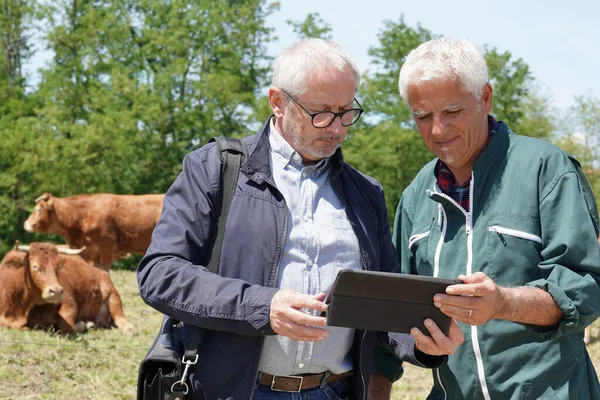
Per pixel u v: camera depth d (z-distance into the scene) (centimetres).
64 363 757
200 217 275
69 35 3388
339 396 294
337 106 277
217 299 256
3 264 921
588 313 276
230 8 3494
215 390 271
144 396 273
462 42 304
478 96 301
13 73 4041
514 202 304
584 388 300
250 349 269
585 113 2808
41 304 923
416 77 301
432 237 330
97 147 3200
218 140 290
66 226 1533
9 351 777
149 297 268
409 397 702
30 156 3127
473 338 307
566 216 289
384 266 312
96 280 1019
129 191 3375
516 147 311
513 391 301
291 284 277
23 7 3744
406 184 3053
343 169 305
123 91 3212
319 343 282
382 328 253
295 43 287
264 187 281
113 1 3578
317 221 288
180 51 3403
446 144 308
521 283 301
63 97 3350
